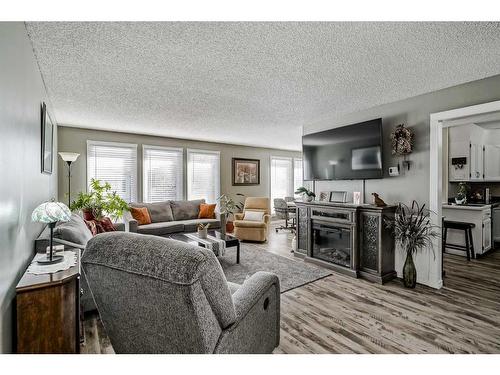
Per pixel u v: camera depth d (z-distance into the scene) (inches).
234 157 281.1
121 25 71.0
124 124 186.5
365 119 149.0
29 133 74.5
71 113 158.4
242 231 215.8
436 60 91.4
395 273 132.0
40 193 96.3
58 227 90.9
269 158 312.5
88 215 150.3
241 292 55.9
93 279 47.3
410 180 129.8
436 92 121.0
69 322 57.9
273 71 100.3
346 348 74.4
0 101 47.4
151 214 206.4
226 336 44.4
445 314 94.4
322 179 166.9
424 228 118.3
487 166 205.0
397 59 90.8
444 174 196.7
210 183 262.4
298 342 77.5
